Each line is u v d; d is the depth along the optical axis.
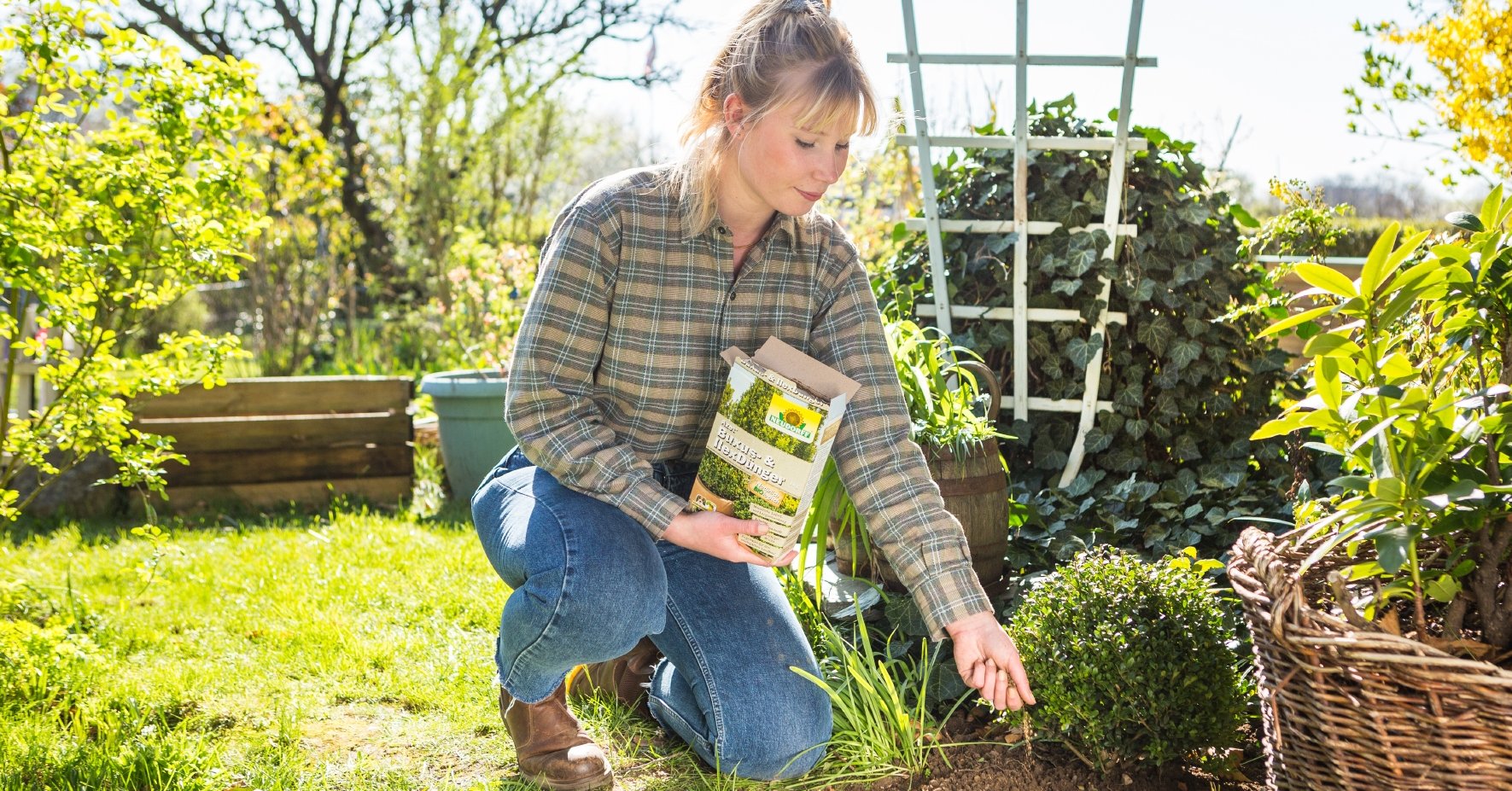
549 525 1.70
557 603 1.65
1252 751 2.03
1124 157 3.14
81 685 2.29
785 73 1.52
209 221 2.65
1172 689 1.82
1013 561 2.71
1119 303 3.31
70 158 2.53
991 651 1.63
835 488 2.25
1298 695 1.49
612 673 2.18
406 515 4.28
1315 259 3.30
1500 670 1.29
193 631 2.76
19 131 2.46
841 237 1.86
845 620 2.41
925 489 1.75
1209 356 3.22
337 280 8.46
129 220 2.71
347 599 3.00
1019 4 3.05
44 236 2.46
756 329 1.81
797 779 1.90
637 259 1.71
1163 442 3.28
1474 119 4.27
